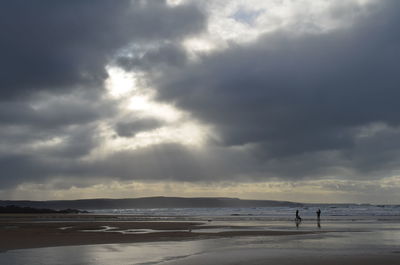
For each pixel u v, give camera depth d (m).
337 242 24.36
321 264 15.53
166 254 18.94
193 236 29.69
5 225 47.09
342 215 89.06
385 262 15.91
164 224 48.66
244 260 16.62
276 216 83.56
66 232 34.22
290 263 15.80
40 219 69.06
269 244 23.31
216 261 16.42
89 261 16.89
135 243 24.42
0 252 20.03
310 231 34.41
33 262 16.75
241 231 34.81
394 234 30.84
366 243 23.64
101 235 30.86
